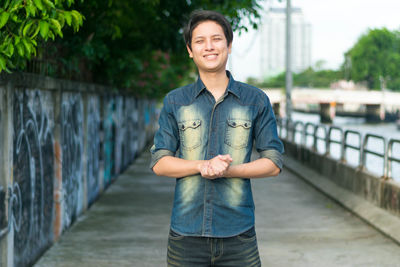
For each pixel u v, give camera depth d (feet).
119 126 41.88
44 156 18.67
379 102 290.76
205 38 7.69
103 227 22.99
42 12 11.20
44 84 17.87
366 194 26.48
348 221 24.66
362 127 241.35
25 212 16.12
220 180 7.83
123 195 31.99
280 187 35.68
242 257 7.91
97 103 30.35
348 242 20.68
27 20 11.47
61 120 20.68
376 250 19.47
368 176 26.17
